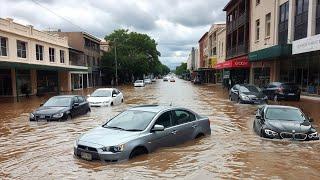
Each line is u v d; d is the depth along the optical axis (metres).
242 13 44.66
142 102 25.62
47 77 41.03
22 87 34.69
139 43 83.75
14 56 32.00
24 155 9.12
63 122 15.09
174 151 8.98
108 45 76.38
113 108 21.05
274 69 32.47
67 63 47.19
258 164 7.98
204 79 89.31
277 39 31.91
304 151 9.22
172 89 48.19
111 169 7.45
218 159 8.39
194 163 8.00
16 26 32.44
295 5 28.03
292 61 29.20
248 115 17.48
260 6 36.53
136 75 87.50
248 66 40.44
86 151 8.02
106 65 70.00
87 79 57.69
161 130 8.77
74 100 17.06
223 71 57.50
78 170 7.47
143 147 8.36
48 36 40.22
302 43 23.44
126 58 71.94
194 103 24.45
